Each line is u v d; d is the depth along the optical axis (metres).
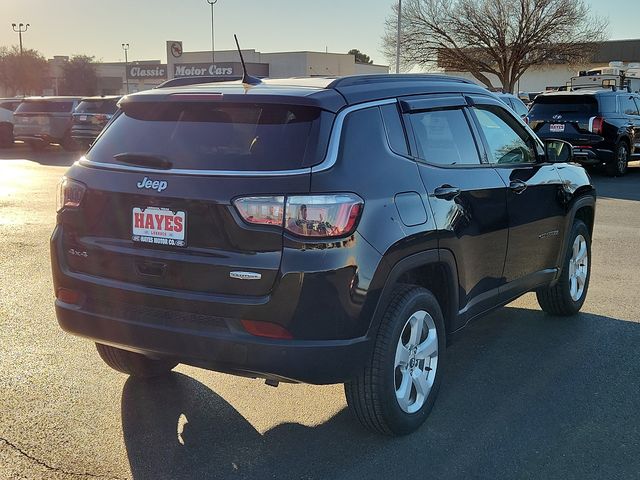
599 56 55.69
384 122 3.62
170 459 3.43
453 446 3.59
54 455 3.43
